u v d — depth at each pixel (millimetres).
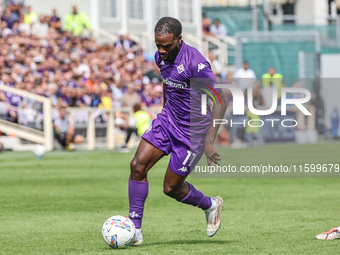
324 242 17078
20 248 16719
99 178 37094
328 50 99125
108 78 71750
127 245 16438
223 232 19156
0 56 65062
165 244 17062
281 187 32562
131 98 66438
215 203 17219
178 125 16641
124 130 65750
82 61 73688
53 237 18469
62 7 87188
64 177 37656
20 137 61438
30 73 63812
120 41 83750
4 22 71812
